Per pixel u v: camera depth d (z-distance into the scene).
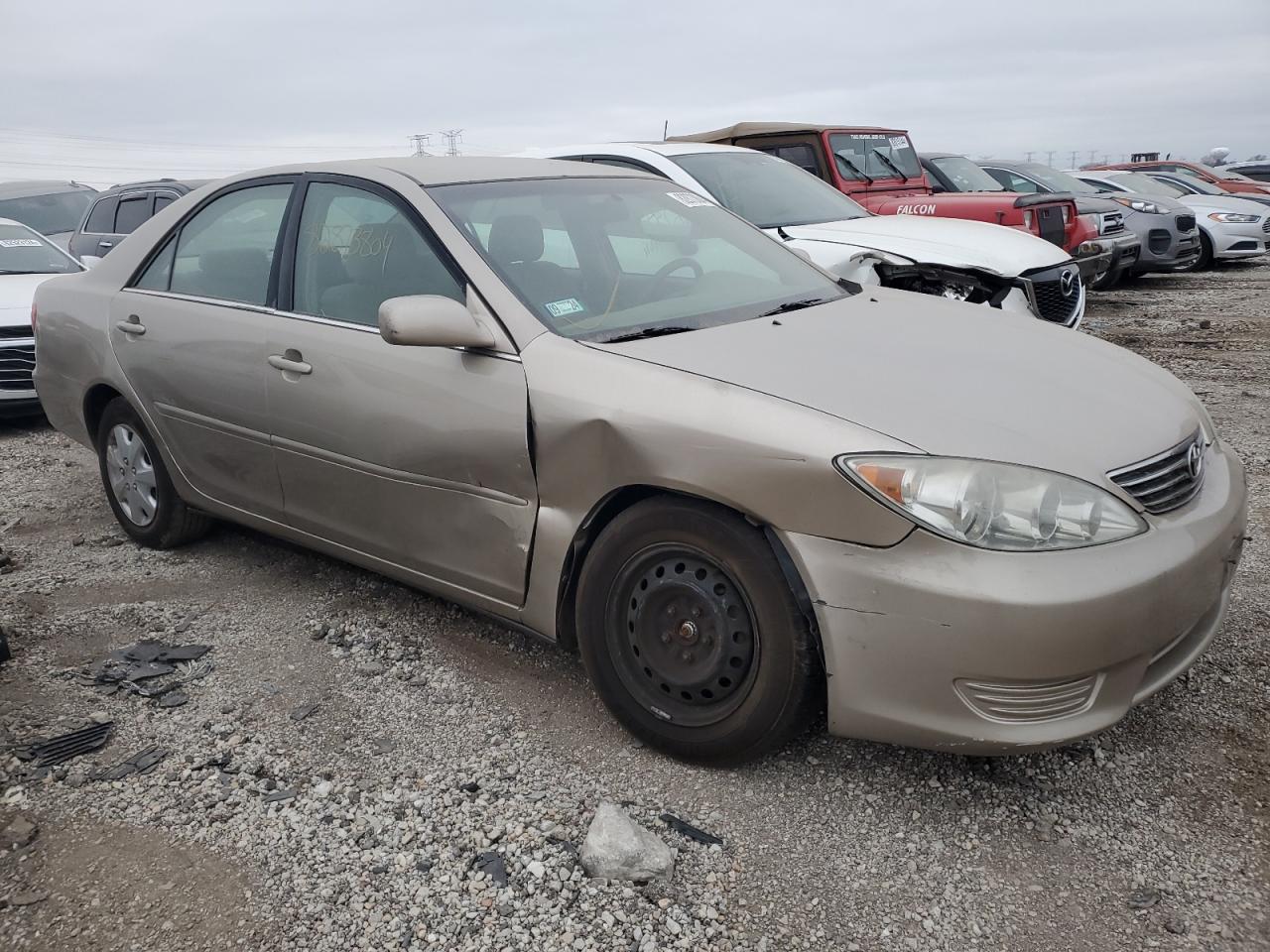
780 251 3.97
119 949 2.17
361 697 3.17
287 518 3.71
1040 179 13.86
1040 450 2.41
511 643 3.51
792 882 2.34
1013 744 2.35
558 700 3.13
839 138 9.42
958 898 2.28
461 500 3.06
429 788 2.69
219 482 3.94
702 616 2.62
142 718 3.07
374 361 3.20
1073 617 2.26
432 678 3.27
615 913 2.24
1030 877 2.34
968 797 2.62
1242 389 7.03
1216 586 2.60
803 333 3.02
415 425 3.09
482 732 2.96
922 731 2.39
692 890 2.31
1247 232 15.07
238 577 4.16
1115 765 2.72
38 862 2.45
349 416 3.27
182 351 3.87
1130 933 2.16
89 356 4.35
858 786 2.67
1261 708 2.95
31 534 4.79
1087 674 2.34
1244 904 2.22
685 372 2.68
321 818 2.58
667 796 2.64
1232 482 2.86
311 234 3.58
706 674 2.63
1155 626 2.39
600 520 2.83
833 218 7.47
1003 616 2.25
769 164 7.90
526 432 2.84
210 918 2.25
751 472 2.45
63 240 15.04
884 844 2.46
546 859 2.41
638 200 3.82
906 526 2.32
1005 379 2.77
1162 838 2.44
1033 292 6.40
